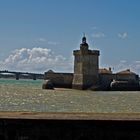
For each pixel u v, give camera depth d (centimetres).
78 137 2250
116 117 2344
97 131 2255
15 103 8350
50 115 2402
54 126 2252
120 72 19025
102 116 2383
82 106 7862
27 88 18962
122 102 9988
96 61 17125
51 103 8750
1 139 2266
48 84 18050
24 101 9281
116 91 17712
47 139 2266
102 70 18612
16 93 13762
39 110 6369
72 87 17488
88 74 16938
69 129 2252
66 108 7062
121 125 2256
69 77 18038
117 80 18525
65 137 2250
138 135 2261
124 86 18188
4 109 6469
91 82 17000
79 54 17075
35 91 15850
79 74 17075
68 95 13425
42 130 2253
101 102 9794
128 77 18762
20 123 2250
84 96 13112
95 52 17062
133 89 18400
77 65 17238
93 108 7194
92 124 2252
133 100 11075
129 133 2261
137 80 19288
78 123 2248
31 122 2252
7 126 2250
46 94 13612
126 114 2541
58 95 13225
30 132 2253
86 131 2252
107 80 18250
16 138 2252
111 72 18812
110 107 7638
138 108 7419
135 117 2353
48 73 18438
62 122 2247
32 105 7781
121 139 2266
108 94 15062
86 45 16950
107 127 2255
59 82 18225
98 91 16888
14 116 2314
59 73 18225
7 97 10969
